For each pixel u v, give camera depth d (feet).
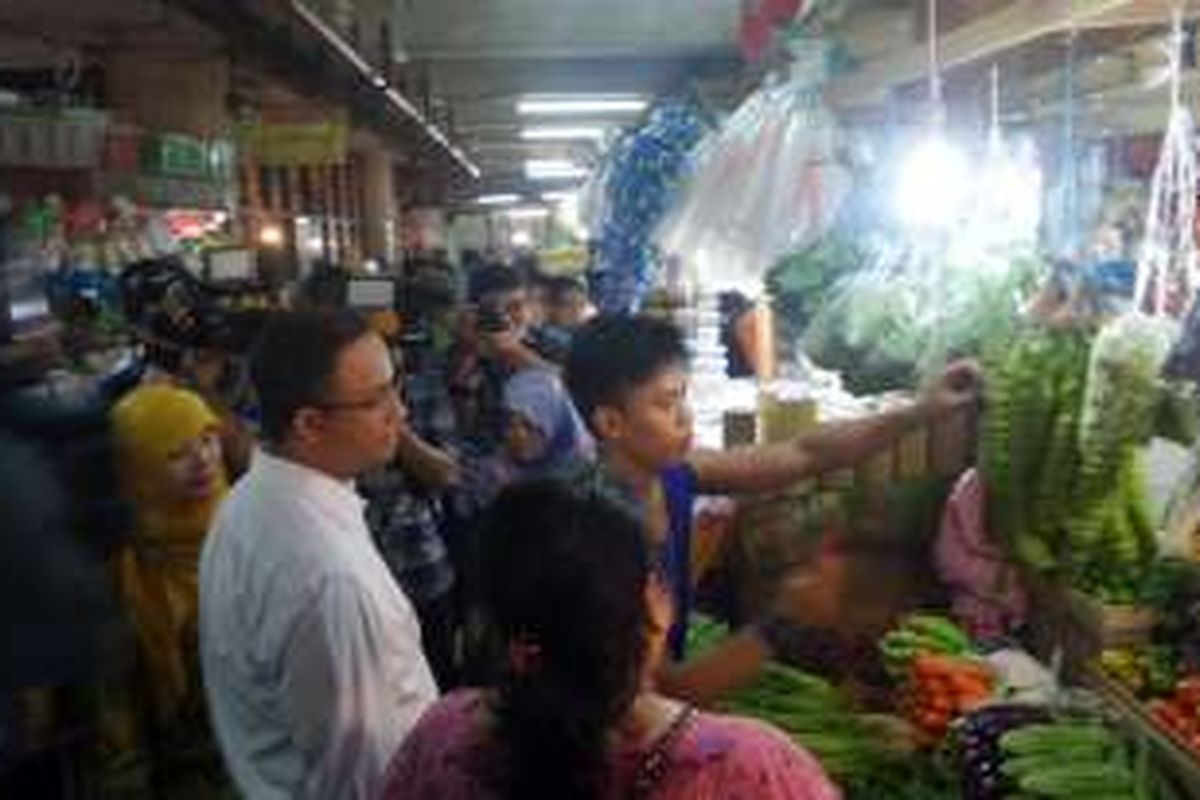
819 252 10.14
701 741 4.01
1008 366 8.02
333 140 25.86
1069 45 8.50
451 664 13.09
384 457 7.03
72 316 12.05
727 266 10.67
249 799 6.91
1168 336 7.42
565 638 3.90
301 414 6.79
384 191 49.98
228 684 6.96
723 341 15.74
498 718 3.99
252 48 18.44
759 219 10.27
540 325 18.80
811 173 10.12
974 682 7.86
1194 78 8.89
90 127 14.01
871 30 10.81
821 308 9.65
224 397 11.33
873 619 8.44
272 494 6.75
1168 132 8.27
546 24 25.05
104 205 14.96
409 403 15.37
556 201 75.77
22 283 5.39
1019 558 8.29
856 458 8.51
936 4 9.05
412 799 4.24
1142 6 6.97
